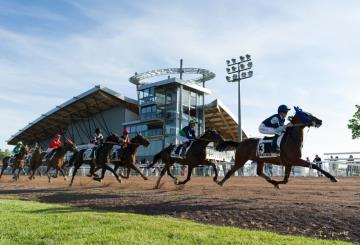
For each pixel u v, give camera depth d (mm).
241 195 11617
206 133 14133
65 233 6293
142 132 52531
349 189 13602
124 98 54531
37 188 17281
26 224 7055
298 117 10500
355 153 24453
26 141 79812
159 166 34938
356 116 35500
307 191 12773
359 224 6832
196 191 13594
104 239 5852
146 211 9211
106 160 17625
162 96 50656
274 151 11016
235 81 39062
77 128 65562
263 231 6668
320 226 6879
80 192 14297
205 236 5988
